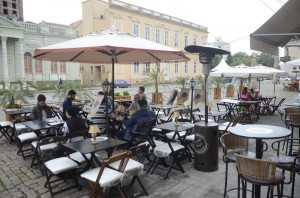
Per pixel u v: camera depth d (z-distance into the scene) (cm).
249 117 968
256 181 296
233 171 505
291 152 528
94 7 3572
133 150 409
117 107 859
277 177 310
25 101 937
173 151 489
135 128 554
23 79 2911
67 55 719
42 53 589
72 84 1402
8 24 2764
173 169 518
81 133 465
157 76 1597
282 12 454
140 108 576
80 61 802
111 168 396
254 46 492
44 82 3095
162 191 429
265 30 486
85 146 409
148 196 412
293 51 2538
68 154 457
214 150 504
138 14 3703
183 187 443
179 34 4412
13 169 528
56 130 586
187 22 4547
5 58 2794
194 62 4688
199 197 409
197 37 4850
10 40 2878
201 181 465
